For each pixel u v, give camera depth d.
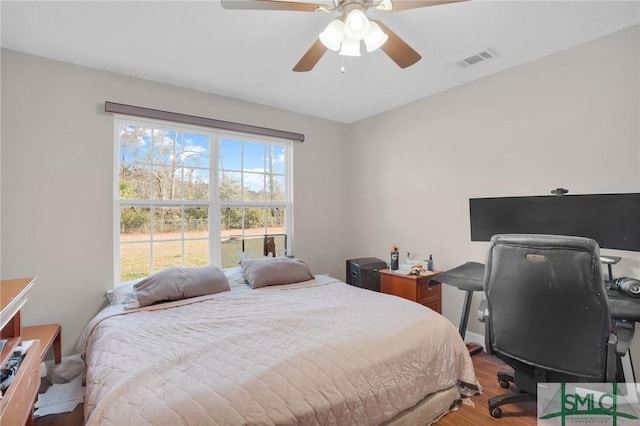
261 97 3.14
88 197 2.42
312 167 3.74
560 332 1.41
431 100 3.12
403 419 1.54
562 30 2.01
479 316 1.78
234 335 1.58
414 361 1.60
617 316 1.52
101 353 1.43
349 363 1.40
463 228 2.86
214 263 3.05
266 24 1.92
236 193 3.24
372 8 1.70
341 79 2.74
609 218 1.91
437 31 2.01
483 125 2.71
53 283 2.29
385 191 3.59
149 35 2.02
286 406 1.16
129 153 2.67
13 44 2.11
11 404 1.08
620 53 2.02
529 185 2.44
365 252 3.82
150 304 2.13
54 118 2.30
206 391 1.11
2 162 2.13
